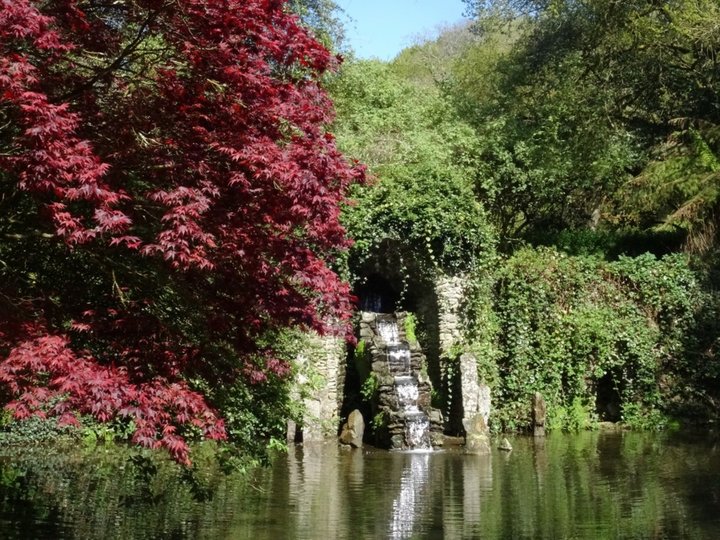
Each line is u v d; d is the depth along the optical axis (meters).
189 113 5.89
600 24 20.86
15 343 5.00
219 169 5.76
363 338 16.36
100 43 6.05
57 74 5.86
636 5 20.52
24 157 4.84
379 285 18.42
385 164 17.58
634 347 17.34
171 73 5.91
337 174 5.75
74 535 7.31
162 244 5.08
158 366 5.74
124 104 5.97
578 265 17.36
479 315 16.06
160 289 6.37
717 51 19.88
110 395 4.86
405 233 16.05
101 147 5.81
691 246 19.09
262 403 8.41
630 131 22.45
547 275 16.84
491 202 20.73
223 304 6.23
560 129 21.44
